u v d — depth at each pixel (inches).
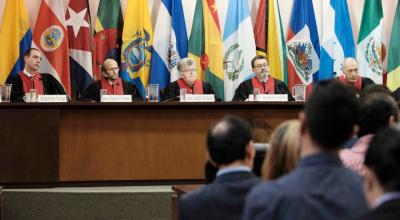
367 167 64.8
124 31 345.1
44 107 237.9
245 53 352.5
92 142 242.7
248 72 352.5
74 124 241.8
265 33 359.3
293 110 256.2
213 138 95.9
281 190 71.2
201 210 94.4
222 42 357.4
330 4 362.6
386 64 369.4
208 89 323.0
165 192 227.3
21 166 235.1
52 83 332.5
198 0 354.9
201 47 352.2
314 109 73.9
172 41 348.2
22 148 235.1
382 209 59.5
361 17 363.6
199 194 95.5
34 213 224.8
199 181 249.0
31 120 235.5
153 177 246.2
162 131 247.1
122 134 244.7
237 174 95.3
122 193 225.8
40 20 338.3
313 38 362.0
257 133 161.0
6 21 333.1
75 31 343.0
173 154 247.6
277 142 96.7
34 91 265.4
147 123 246.4
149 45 349.1
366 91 159.0
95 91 316.5
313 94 75.7
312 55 361.1
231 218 93.0
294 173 74.1
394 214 58.6
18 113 235.0
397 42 355.6
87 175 242.2
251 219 70.9
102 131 243.4
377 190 62.6
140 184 246.4
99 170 243.1
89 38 344.2
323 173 72.8
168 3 354.6
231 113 250.8
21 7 336.8
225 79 353.4
